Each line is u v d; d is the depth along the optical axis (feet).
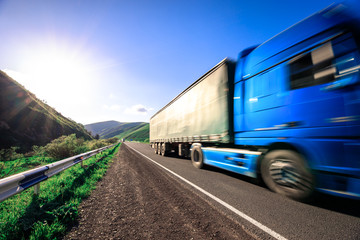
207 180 15.89
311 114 9.45
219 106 17.71
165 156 40.40
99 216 9.29
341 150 8.21
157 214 9.24
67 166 17.84
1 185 7.82
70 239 7.13
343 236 6.57
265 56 13.00
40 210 9.24
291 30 11.28
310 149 9.41
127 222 8.50
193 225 7.90
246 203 10.16
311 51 9.82
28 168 26.76
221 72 17.70
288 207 9.43
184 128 26.86
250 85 14.26
